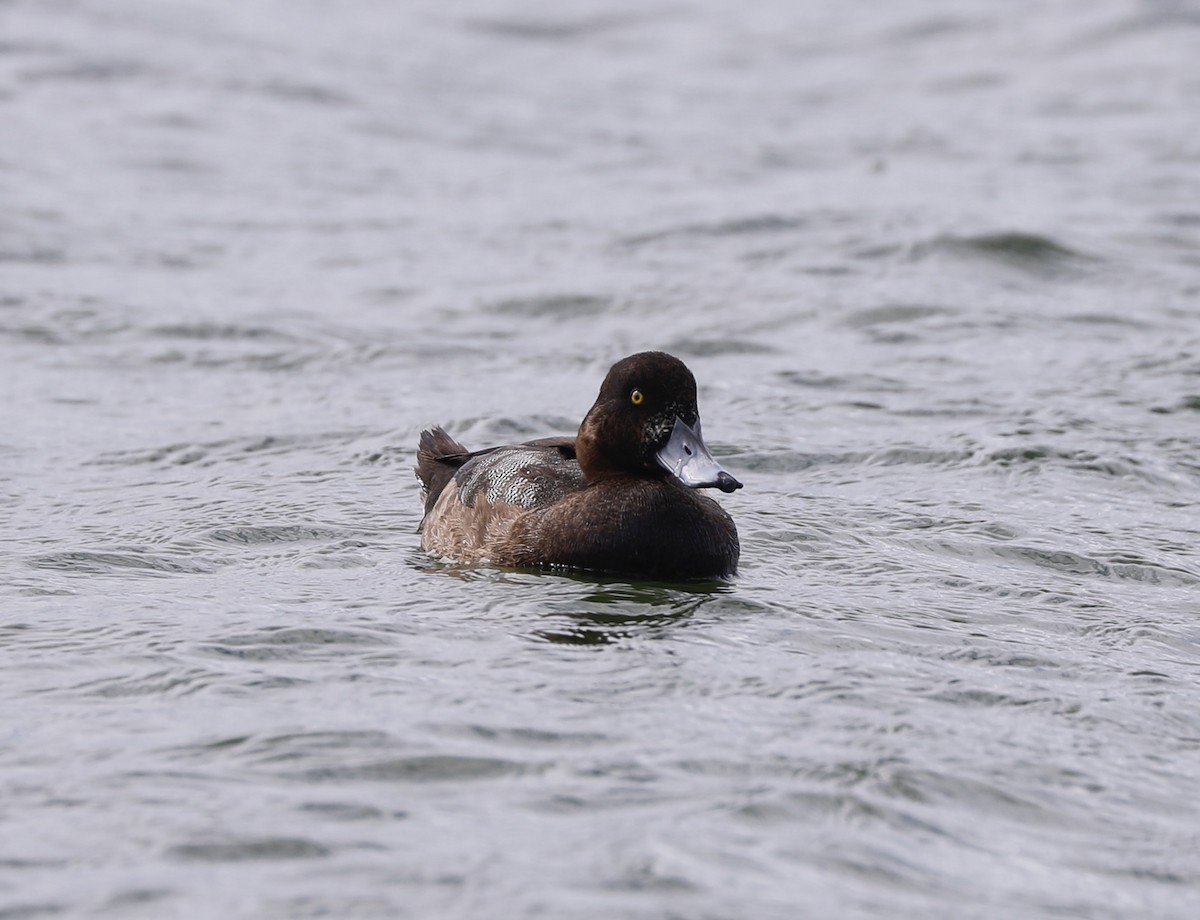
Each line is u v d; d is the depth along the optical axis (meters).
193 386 16.53
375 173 27.56
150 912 6.03
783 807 7.04
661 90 36.81
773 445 14.30
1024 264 21.16
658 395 10.61
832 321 18.81
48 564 10.79
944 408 15.50
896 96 35.53
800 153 29.86
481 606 9.86
